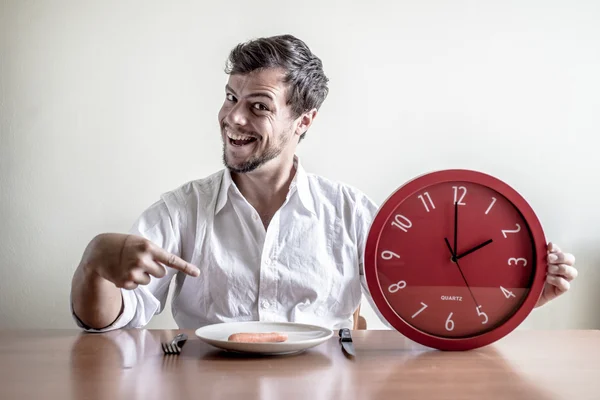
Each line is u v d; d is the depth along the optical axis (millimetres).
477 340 1129
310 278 1604
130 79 2545
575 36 2693
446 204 1152
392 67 2613
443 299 1143
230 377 901
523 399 821
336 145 2590
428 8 2629
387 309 1125
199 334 1103
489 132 2656
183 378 892
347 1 2596
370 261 1131
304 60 1604
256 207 1680
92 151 2537
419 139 2623
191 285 1614
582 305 2689
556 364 1025
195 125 2566
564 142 2693
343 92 2594
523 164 2672
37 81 2521
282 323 1255
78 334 1231
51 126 2527
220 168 2574
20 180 2518
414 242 1146
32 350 1071
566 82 2691
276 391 831
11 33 2514
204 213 1634
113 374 908
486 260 1152
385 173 2609
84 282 1192
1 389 823
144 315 1429
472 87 2646
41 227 2525
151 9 2545
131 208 2549
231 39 2568
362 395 820
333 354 1076
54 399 780
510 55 2664
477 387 875
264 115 1542
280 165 1633
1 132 2514
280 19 2578
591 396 840
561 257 1153
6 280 2516
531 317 2672
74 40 2529
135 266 1070
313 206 1682
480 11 2650
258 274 1603
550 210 2689
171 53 2553
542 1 2678
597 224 2705
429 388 864
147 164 2551
